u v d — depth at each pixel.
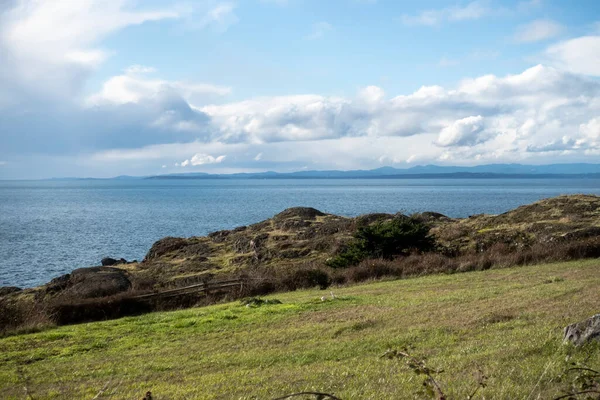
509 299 17.36
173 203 172.50
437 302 18.30
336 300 20.61
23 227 93.19
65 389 11.15
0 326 19.92
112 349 15.40
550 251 29.72
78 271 34.25
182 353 14.18
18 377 11.46
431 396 5.45
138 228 90.19
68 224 98.94
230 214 119.25
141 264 42.66
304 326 16.19
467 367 9.45
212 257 42.47
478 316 14.79
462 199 169.75
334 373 10.24
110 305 23.19
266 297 24.62
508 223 41.19
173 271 38.41
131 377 11.89
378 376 9.62
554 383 7.79
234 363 12.44
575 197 43.97
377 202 152.75
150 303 24.47
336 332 14.84
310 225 47.69
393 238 32.50
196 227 90.81
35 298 30.22
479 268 28.64
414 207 124.69
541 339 10.75
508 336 11.82
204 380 10.93
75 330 18.66
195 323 18.22
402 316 16.19
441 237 39.88
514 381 8.10
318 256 38.72
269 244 43.09
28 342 16.77
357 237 33.59
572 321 12.55
